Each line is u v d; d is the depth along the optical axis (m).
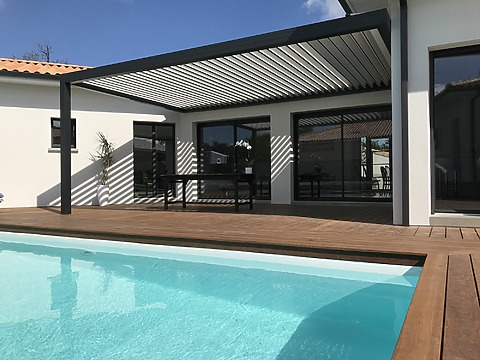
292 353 2.21
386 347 2.26
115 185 10.27
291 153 9.60
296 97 9.36
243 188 10.49
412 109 5.05
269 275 3.85
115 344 2.38
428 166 4.99
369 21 4.56
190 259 4.43
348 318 2.76
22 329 2.63
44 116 9.57
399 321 2.69
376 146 8.82
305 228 4.99
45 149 9.59
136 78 7.43
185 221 5.95
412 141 5.05
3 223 5.98
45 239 5.50
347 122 9.15
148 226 5.38
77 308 3.07
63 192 7.32
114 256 4.72
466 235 4.24
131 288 3.58
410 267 3.36
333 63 6.70
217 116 10.52
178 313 2.92
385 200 8.70
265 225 5.36
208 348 2.30
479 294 2.16
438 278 2.51
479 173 5.01
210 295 3.34
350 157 9.12
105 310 3.01
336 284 3.52
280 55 6.24
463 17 4.81
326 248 3.71
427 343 1.51
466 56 5.04
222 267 4.17
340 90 8.85
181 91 8.69
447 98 5.11
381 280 3.47
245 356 2.18
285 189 9.60
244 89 8.62
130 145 10.47
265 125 10.15
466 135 5.04
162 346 2.34
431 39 4.95
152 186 10.91
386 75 7.72
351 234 4.42
